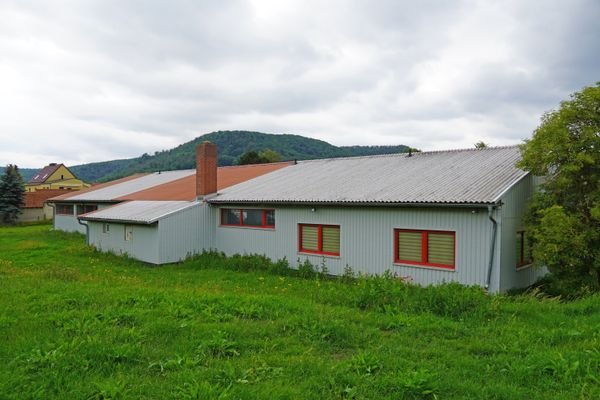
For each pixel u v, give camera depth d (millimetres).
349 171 21281
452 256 14109
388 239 15570
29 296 10070
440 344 7031
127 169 120938
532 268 15055
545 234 12180
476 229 13469
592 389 5133
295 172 24406
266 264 18844
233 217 21609
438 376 5527
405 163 20047
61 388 5285
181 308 8695
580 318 8461
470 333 7609
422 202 14266
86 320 7859
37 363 5926
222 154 109500
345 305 9852
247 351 6582
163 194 27156
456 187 14711
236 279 15945
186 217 21281
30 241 29500
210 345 6629
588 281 11984
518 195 14039
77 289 11008
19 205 52219
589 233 11797
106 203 30562
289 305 9320
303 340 7090
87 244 25891
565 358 5996
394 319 8344
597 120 11992
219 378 5492
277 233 19391
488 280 13180
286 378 5590
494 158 17125
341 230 16984
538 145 12625
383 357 6246
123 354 6137
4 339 7008
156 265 20438
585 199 12305
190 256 21359
